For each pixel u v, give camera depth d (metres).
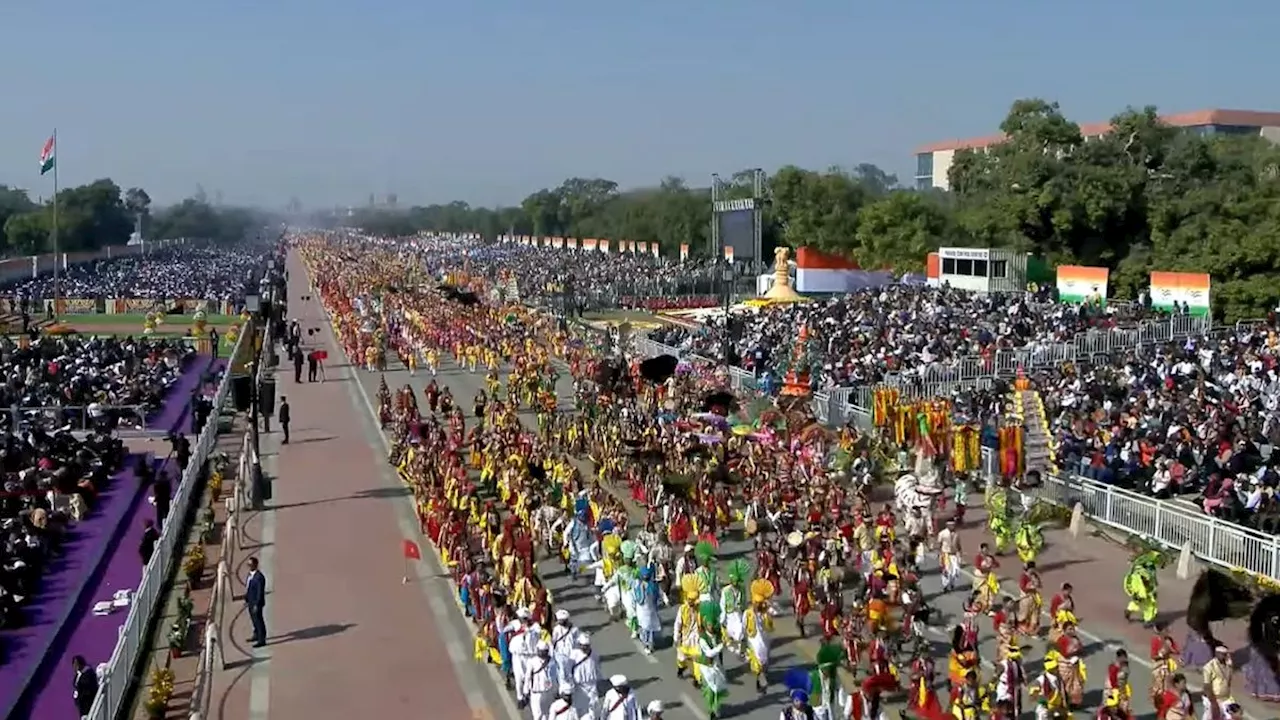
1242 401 44.84
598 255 169.88
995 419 45.03
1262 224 75.50
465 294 100.62
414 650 28.89
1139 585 29.53
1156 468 38.38
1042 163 89.69
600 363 62.38
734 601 26.72
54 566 35.56
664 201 173.50
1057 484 39.94
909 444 45.03
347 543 38.50
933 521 36.47
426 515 38.50
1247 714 23.98
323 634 30.00
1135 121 94.81
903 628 27.06
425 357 81.56
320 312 129.75
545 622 26.06
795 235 134.62
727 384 57.59
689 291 124.25
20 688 26.16
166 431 57.81
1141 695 25.17
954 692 23.17
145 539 34.41
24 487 39.34
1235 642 28.11
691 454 42.88
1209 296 66.38
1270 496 33.25
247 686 26.61
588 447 50.78
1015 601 28.67
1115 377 50.03
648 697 25.78
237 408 56.25
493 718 24.75
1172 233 83.44
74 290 137.12
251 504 43.31
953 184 125.69
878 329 65.38
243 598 32.81
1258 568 31.62
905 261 112.94
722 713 24.75
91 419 56.06
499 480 41.94
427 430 49.34
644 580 28.86
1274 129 182.12
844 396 52.72
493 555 32.84
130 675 26.58
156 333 100.62
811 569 30.02
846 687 25.86
